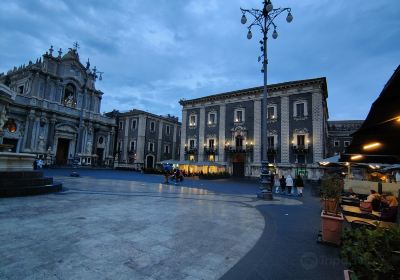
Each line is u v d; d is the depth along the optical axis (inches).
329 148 2142.0
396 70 93.7
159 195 504.4
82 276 137.1
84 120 1772.9
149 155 2076.8
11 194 373.1
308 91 1302.9
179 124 2432.3
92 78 1914.4
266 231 252.4
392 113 130.1
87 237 203.8
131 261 161.2
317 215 350.0
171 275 144.3
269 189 534.6
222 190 716.0
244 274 149.8
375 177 871.1
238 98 1560.0
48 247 177.8
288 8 518.9
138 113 2069.4
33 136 1473.9
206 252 184.5
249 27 559.8
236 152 1501.0
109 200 400.8
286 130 1342.3
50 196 407.2
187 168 1635.1
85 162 1715.1
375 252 81.4
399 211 149.9
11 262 150.9
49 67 1631.4
